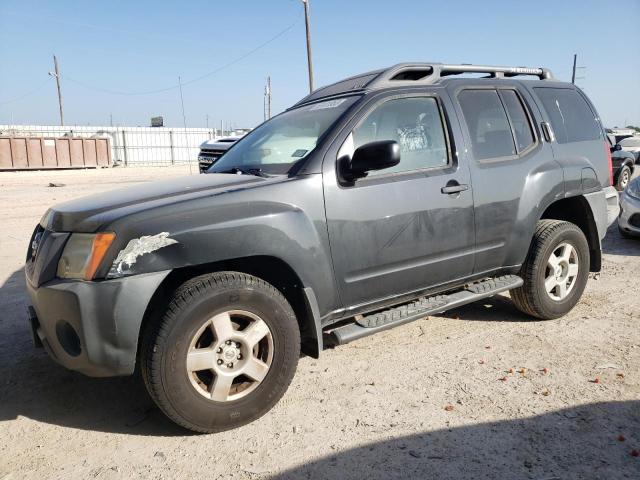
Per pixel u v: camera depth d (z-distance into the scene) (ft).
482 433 9.56
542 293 14.58
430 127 12.70
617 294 17.60
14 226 31.76
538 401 10.61
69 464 9.04
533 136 14.70
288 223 10.20
